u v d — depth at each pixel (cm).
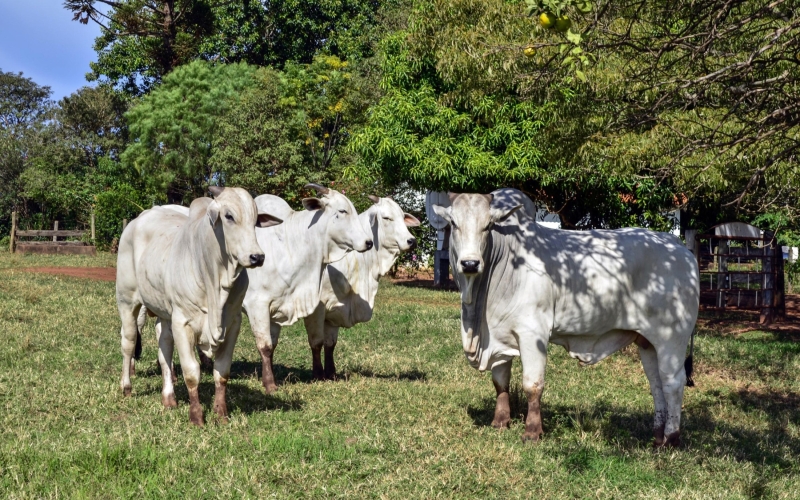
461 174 1700
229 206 595
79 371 831
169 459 528
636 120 722
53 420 629
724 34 605
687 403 850
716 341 1243
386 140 1744
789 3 628
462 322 632
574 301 624
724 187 866
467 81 1027
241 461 533
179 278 632
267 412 671
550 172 1599
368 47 3262
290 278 802
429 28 1330
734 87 659
